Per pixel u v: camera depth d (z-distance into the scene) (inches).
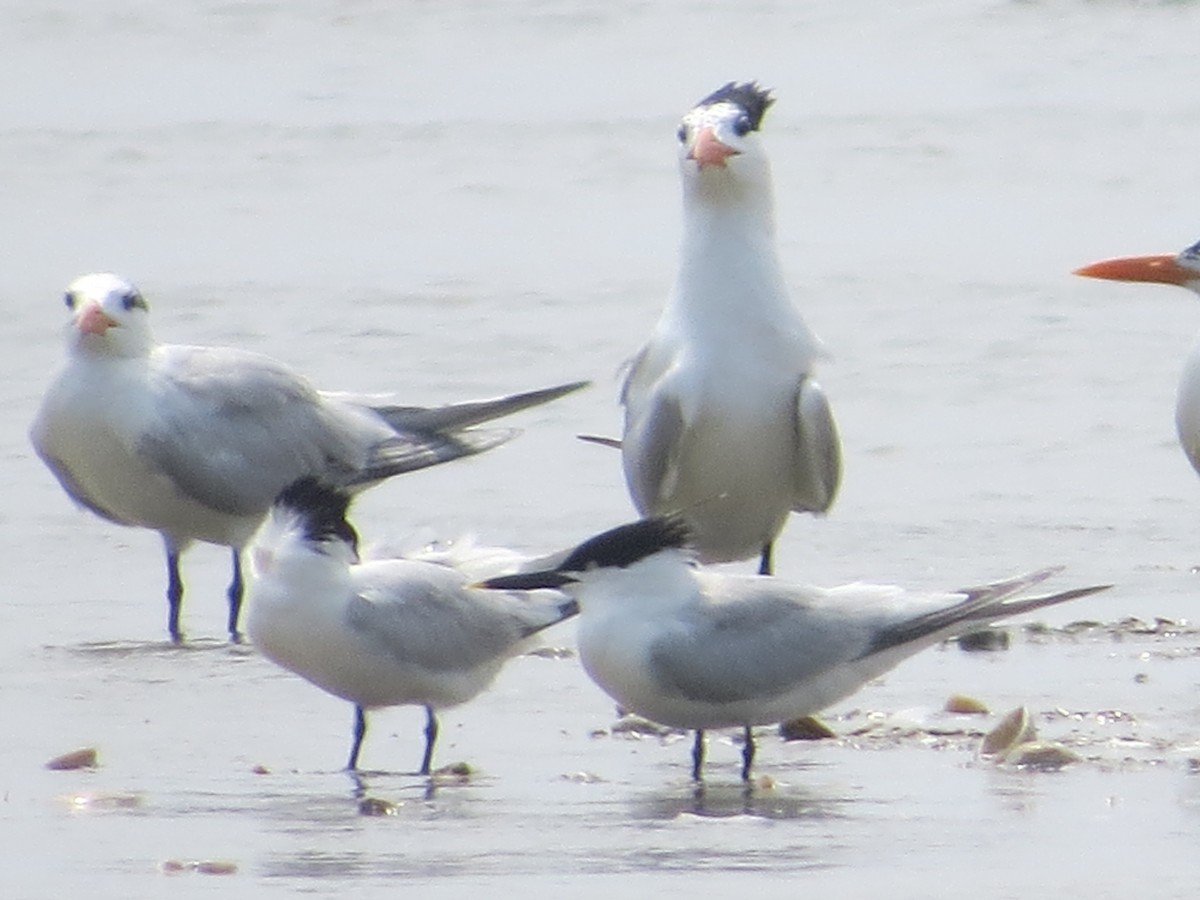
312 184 1206.3
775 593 422.9
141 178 1225.4
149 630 559.8
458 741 449.4
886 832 374.0
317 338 909.8
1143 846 362.9
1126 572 605.0
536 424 784.9
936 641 432.5
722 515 555.8
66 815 388.8
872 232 1088.2
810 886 341.1
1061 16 1449.3
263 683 500.1
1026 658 513.0
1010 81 1354.6
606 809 393.4
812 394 541.3
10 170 1239.5
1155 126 1268.5
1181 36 1417.3
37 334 909.2
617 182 1194.6
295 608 426.0
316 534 429.7
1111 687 482.6
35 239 1104.2
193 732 454.9
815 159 1223.5
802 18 1475.1
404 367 871.1
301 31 1510.8
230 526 578.2
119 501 578.9
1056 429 769.6
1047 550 632.4
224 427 576.1
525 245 1066.7
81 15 1534.2
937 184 1182.9
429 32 1493.6
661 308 947.3
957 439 760.3
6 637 547.8
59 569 623.8
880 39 1438.2
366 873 350.0
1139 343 870.4
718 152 536.7
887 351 870.4
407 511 672.4
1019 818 382.3
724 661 412.8
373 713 471.5
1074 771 416.5
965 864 353.1
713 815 388.8
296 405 588.7
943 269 1000.2
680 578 421.7
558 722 465.4
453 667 433.7
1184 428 595.5
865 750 438.3
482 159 1239.5
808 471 548.1
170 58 1460.4
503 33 1491.1
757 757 434.0
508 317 930.1
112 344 573.6
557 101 1352.1
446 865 354.6
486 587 423.5
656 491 551.8
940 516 670.5
